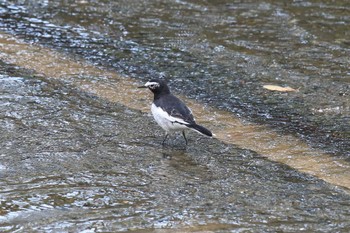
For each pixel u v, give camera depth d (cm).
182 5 2108
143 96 1438
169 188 1029
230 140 1234
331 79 1568
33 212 939
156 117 1184
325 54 1731
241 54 1720
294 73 1603
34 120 1268
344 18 2009
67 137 1204
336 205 987
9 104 1334
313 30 1905
